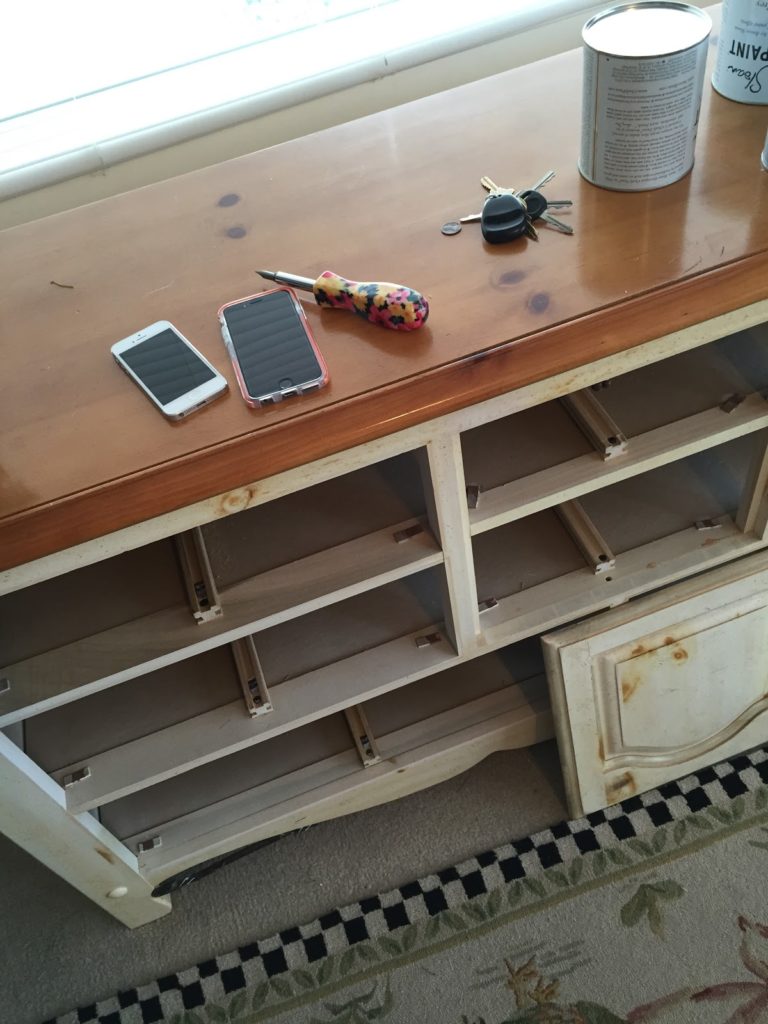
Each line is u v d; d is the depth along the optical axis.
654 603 1.02
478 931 1.13
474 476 0.90
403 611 1.06
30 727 1.02
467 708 1.18
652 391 0.94
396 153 0.93
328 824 1.26
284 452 0.70
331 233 0.86
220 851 1.15
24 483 0.70
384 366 0.72
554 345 0.72
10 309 0.86
